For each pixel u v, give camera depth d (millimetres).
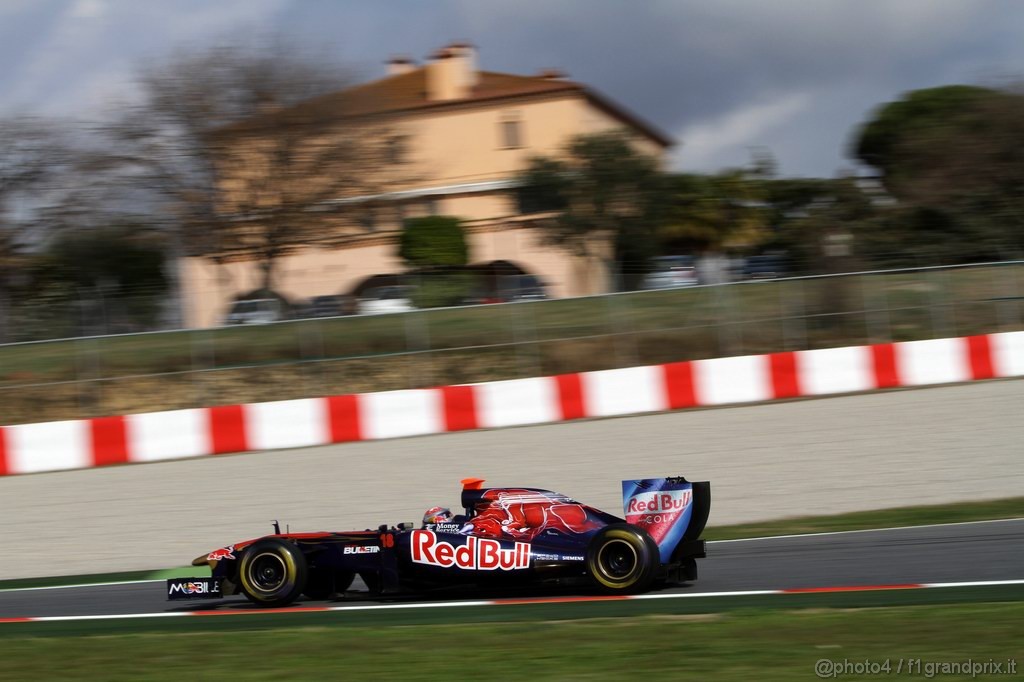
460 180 163250
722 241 112562
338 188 102875
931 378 65688
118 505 48500
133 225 97062
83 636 27266
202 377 67625
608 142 116500
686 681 19734
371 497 45875
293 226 100000
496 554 27781
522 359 68938
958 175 108312
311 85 103312
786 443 52000
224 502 47250
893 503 40094
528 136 163875
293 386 67562
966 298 73000
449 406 61219
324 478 50594
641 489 28922
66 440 58656
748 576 29922
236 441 59625
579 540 27938
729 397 63906
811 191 107375
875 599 25984
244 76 100812
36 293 79938
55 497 51344
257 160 100562
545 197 117188
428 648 23406
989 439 49781
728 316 71875
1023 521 35344
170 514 45812
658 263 100438
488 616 26406
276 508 45281
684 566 29359
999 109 113062
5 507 50094
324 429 60125
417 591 29641
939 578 28094
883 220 99062
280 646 24422
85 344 68938
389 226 119750
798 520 38531
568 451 53094
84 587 34844
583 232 113625
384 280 116625
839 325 71562
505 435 58719
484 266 112812
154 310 76625
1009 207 97312
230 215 99938
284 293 98312
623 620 25078
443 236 118125
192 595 29141
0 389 65625
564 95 164000
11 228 93812
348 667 22109
